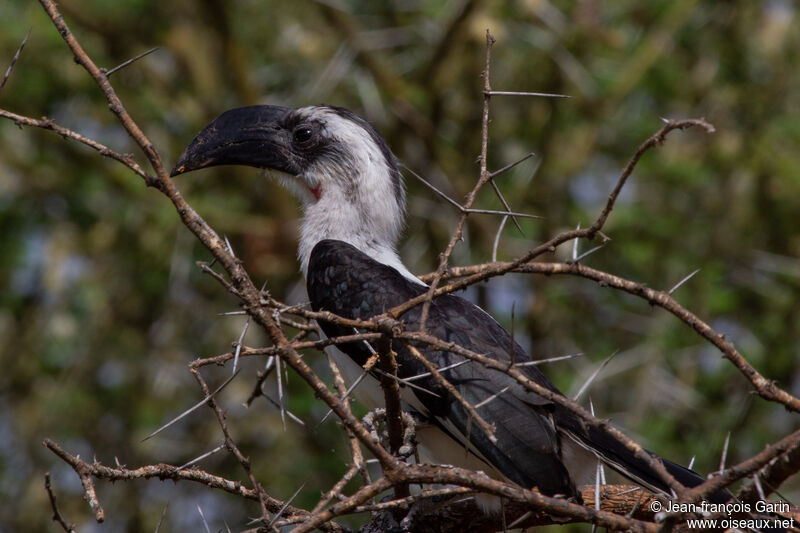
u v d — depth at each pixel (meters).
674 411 11.84
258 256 12.41
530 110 13.37
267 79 13.85
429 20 13.51
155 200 12.48
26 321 12.53
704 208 12.77
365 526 7.11
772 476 5.30
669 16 12.75
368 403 7.85
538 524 6.79
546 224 12.69
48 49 12.34
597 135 13.09
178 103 13.06
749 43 13.14
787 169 12.33
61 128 5.60
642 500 7.16
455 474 5.21
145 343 12.48
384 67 13.14
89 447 12.25
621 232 12.66
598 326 12.75
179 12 13.10
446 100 13.57
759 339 12.29
